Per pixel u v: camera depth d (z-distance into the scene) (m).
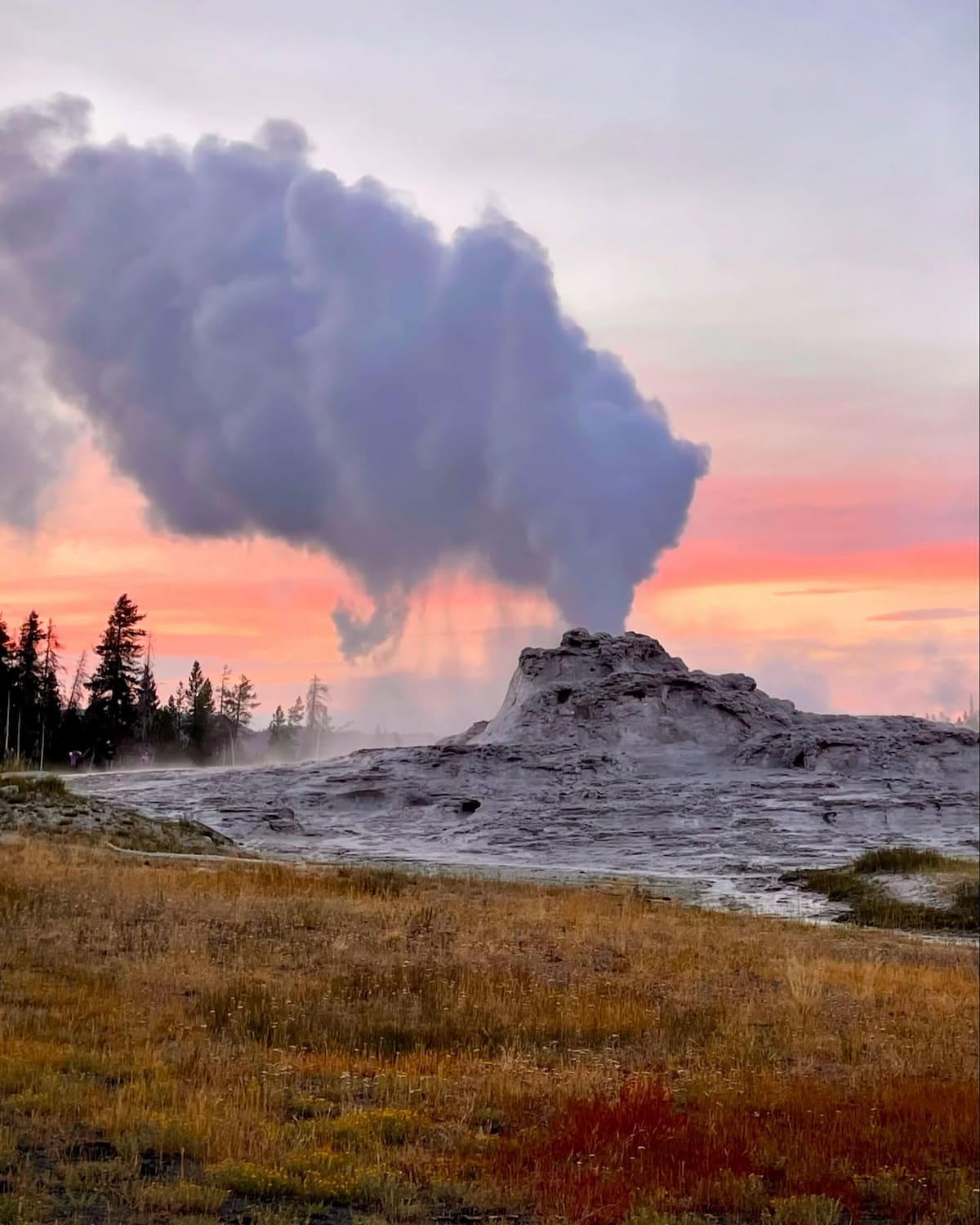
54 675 131.25
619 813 72.88
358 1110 15.36
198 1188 11.89
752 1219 12.84
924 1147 15.70
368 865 55.69
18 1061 15.93
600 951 29.03
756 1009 23.97
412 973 24.33
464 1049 19.73
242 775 86.50
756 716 93.25
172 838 53.59
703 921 37.53
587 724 91.25
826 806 73.62
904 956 34.16
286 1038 19.14
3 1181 11.84
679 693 94.12
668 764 86.56
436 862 59.09
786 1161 14.60
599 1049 20.44
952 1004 26.23
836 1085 18.73
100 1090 15.15
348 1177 12.76
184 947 25.44
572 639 101.56
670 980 26.34
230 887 35.06
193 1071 16.72
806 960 30.48
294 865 48.88
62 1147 13.09
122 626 133.12
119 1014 19.75
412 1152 13.88
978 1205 13.49
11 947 24.11
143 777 88.56
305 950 26.28
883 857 55.19
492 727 97.88
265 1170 12.62
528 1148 14.32
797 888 52.97
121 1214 11.27
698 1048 20.89
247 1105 15.02
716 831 68.88
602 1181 13.16
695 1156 14.38
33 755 123.62
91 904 29.11
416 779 81.31
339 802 78.25
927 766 88.38
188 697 158.88
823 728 91.69
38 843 43.91
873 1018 24.23
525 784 80.81
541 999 23.25
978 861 56.69
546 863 60.28
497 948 28.25
